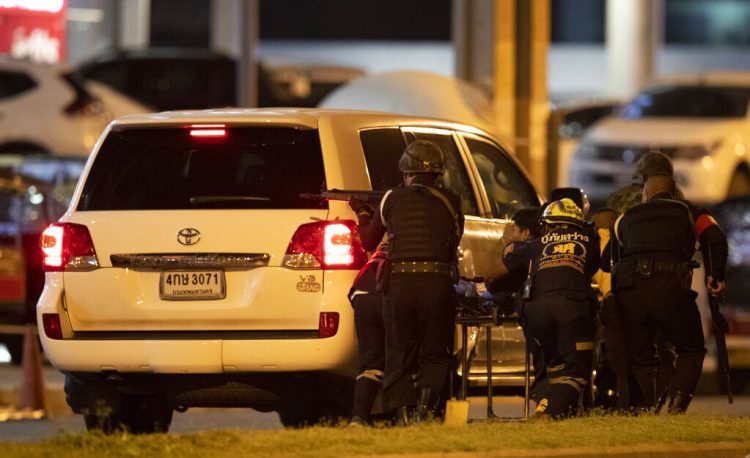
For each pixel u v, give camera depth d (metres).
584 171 96.62
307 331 35.97
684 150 92.81
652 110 98.62
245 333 36.09
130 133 37.75
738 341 74.44
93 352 36.47
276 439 31.47
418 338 35.91
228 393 36.72
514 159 44.12
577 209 38.53
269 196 36.44
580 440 32.94
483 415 53.28
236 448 30.50
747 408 60.12
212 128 37.12
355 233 36.16
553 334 38.16
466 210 40.88
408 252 35.56
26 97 87.12
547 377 39.16
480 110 77.06
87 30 149.00
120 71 101.62
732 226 81.88
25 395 54.56
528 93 88.06
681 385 40.28
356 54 191.88
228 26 161.62
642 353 40.78
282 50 192.25
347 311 35.84
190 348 35.84
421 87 76.38
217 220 36.31
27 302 62.94
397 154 38.88
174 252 36.34
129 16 151.12
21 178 64.31
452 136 41.44
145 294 36.50
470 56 88.94
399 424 35.97
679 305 39.91
